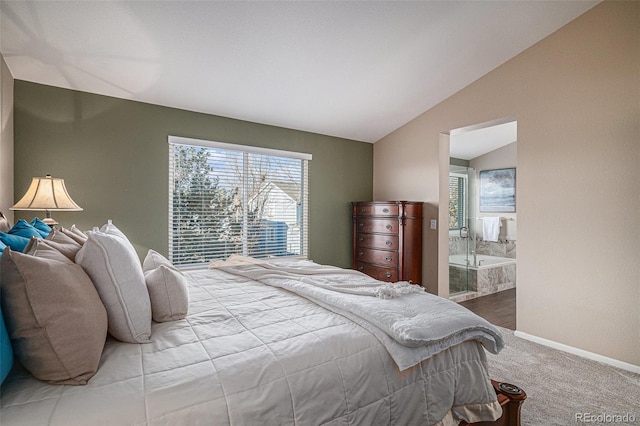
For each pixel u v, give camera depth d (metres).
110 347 1.19
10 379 0.96
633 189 2.47
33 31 2.21
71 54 2.48
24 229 1.74
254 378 1.05
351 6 2.35
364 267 4.45
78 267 1.17
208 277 2.42
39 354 0.93
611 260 2.58
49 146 2.80
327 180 4.52
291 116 3.89
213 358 1.12
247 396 1.00
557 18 2.74
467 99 3.62
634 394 2.14
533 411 1.95
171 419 0.88
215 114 3.65
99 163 3.01
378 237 4.24
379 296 1.70
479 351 1.53
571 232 2.80
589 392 2.16
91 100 2.99
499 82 3.31
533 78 3.05
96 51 2.48
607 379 2.33
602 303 2.62
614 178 2.56
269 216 4.05
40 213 2.80
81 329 0.98
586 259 2.71
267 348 1.20
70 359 0.95
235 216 3.80
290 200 4.23
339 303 1.60
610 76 2.58
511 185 6.05
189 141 3.46
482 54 3.10
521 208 3.13
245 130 3.86
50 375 0.94
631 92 2.48
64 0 2.02
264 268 2.49
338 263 4.62
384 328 1.36
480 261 5.32
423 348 1.31
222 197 3.72
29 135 2.72
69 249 1.40
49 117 2.80
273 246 4.08
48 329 0.94
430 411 1.32
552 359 2.65
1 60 2.33
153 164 3.28
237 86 3.16
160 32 2.37
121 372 1.02
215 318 1.50
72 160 2.89
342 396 1.15
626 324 2.50
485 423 1.49
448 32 2.74
